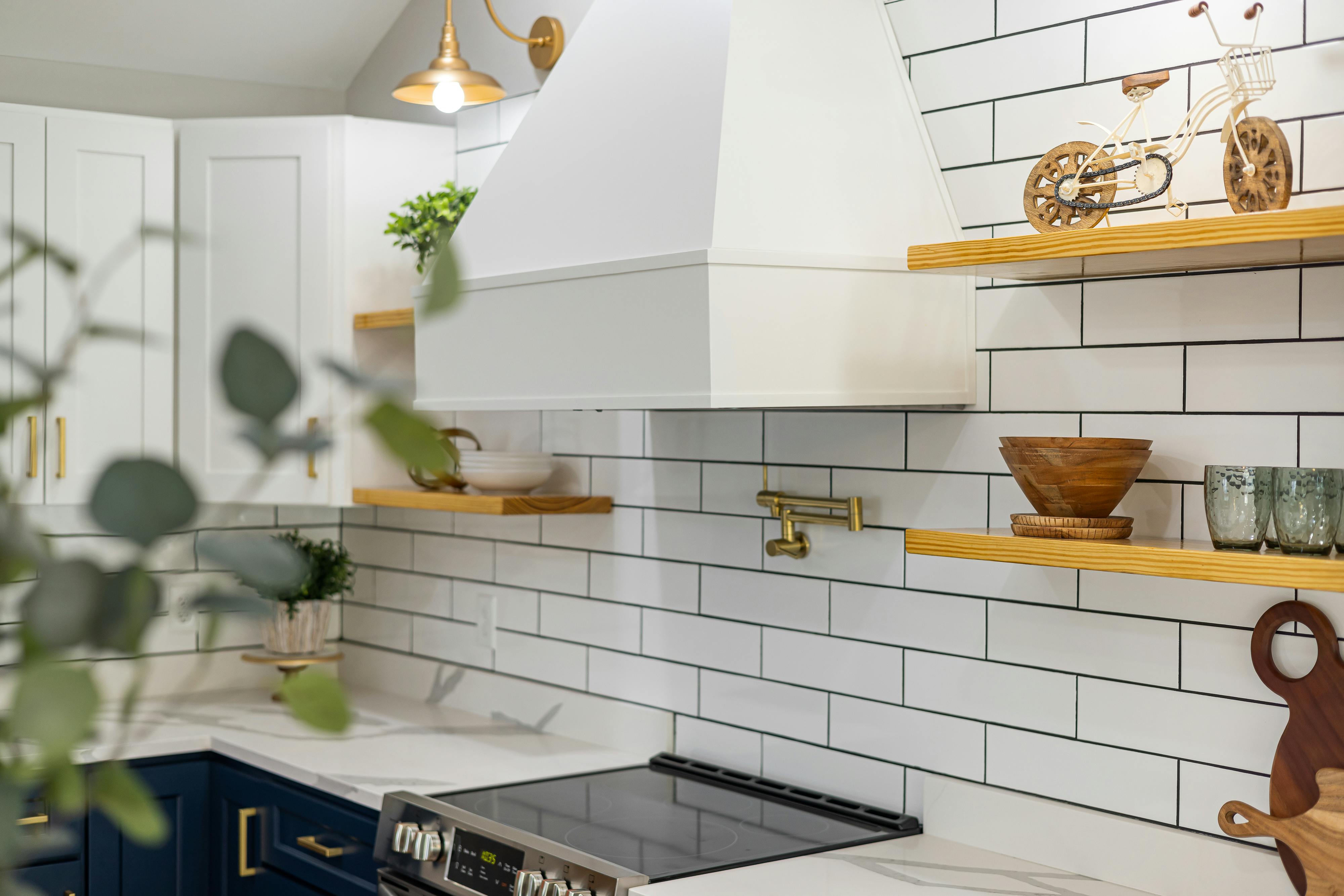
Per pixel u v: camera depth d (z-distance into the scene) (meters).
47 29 3.10
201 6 3.15
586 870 1.87
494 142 3.06
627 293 1.92
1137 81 1.69
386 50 3.44
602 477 2.75
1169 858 1.77
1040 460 1.69
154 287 3.03
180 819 2.78
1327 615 1.63
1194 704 1.77
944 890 1.81
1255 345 1.71
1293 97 1.65
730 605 2.45
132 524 0.28
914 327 1.99
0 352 0.33
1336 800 1.59
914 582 2.13
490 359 2.21
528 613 2.95
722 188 1.83
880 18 2.10
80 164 2.97
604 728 2.71
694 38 1.97
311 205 3.02
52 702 0.28
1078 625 1.90
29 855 0.30
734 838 2.04
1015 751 1.98
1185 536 1.79
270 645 3.28
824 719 2.28
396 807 2.24
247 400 0.28
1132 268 1.75
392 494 2.91
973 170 2.05
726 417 2.46
